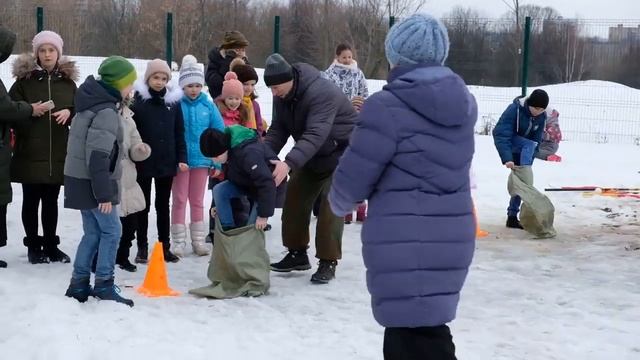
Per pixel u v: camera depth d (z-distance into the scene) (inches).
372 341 203.6
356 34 940.6
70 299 221.1
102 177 214.5
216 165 291.7
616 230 347.6
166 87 273.0
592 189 435.5
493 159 546.3
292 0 956.6
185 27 958.4
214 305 231.9
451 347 147.3
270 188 238.5
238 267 241.4
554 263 289.1
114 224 226.1
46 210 275.3
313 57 920.9
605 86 844.0
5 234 269.3
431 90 141.7
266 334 207.9
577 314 227.9
